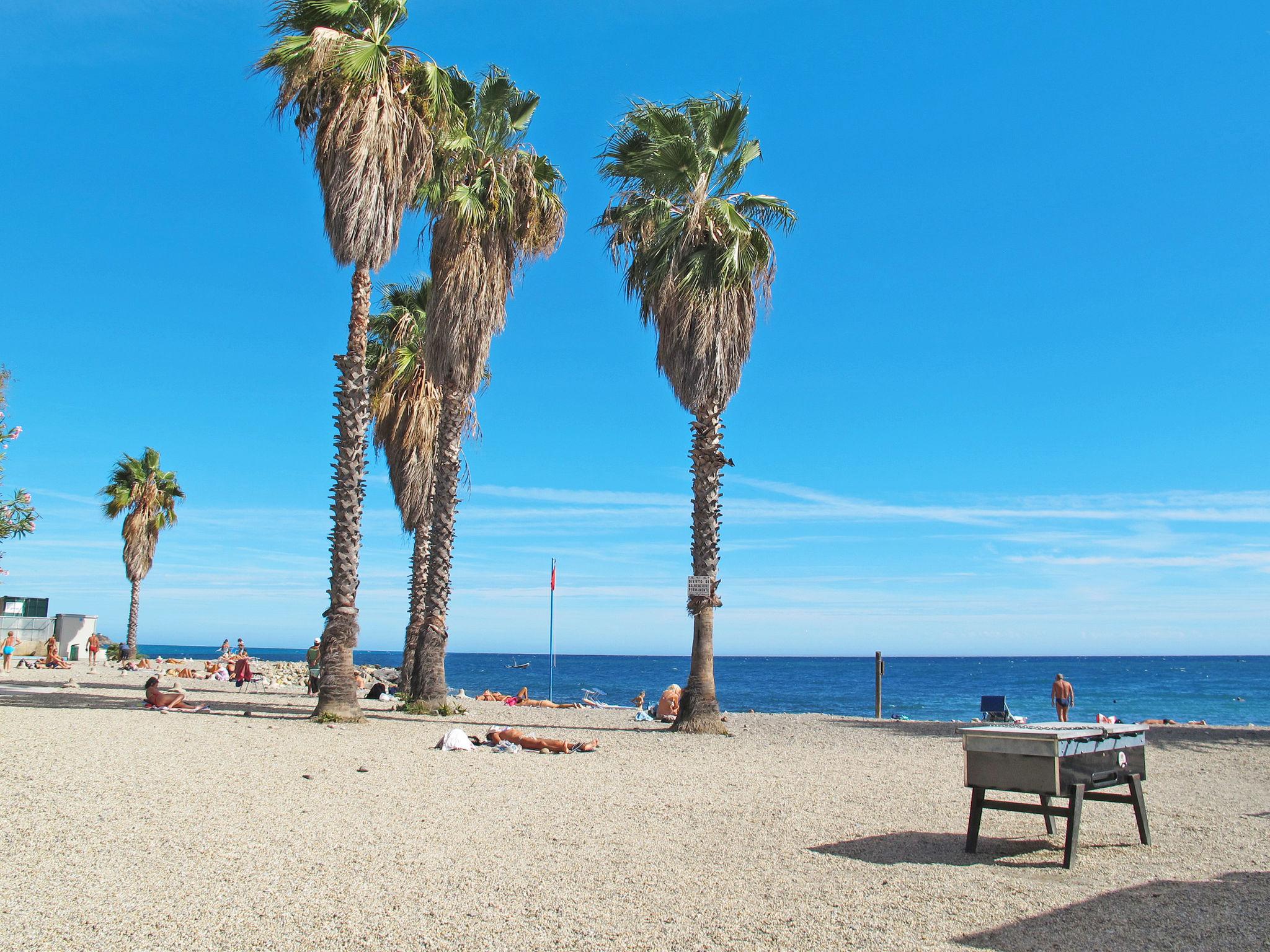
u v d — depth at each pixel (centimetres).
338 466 1617
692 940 477
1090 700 6062
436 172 1856
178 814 763
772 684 8738
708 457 1750
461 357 1884
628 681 8531
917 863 651
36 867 589
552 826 782
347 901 538
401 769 1081
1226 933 484
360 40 1580
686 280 1698
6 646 3244
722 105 1766
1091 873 621
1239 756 1427
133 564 4247
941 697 6444
